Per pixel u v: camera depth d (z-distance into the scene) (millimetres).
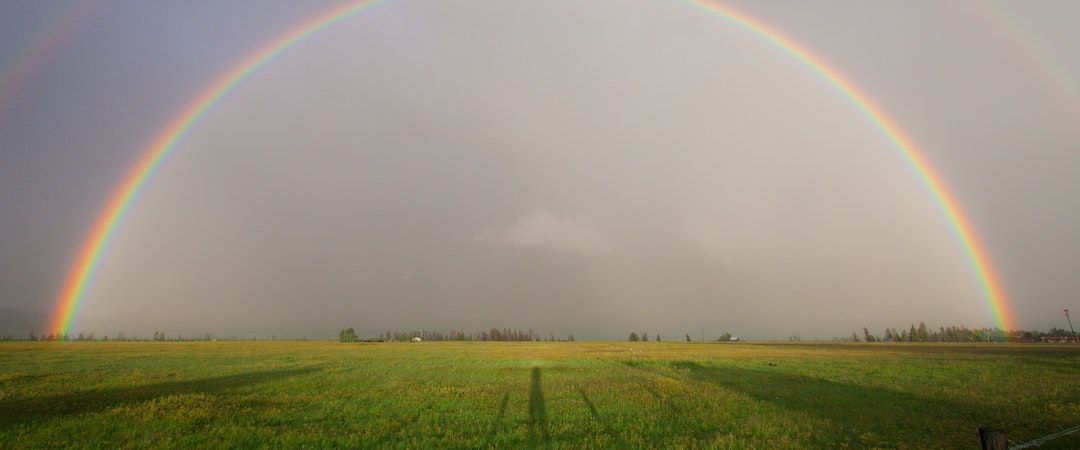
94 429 14805
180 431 14938
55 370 33875
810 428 15484
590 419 16984
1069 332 172375
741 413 18156
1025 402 20047
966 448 13250
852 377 30578
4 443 13344
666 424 16234
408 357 53625
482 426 15805
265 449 13078
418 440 14070
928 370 34969
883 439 14164
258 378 29188
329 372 33531
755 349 83875
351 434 14633
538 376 31156
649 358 52281
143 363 41625
